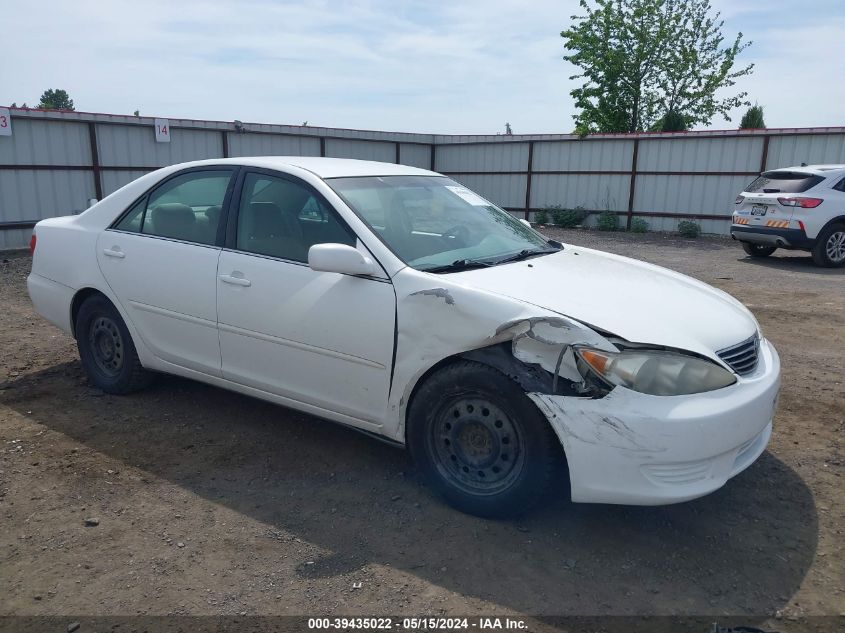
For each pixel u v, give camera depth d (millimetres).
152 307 4383
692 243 16312
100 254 4641
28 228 14406
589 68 29875
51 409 4641
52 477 3693
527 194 21641
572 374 2939
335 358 3564
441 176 4727
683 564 2988
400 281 3350
